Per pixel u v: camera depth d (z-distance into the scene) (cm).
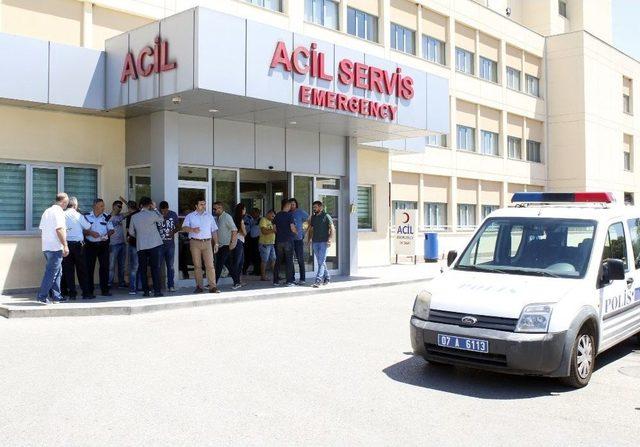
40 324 948
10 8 1259
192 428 495
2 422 506
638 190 4003
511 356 591
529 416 538
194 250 1262
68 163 1329
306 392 600
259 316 1044
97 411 534
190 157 1386
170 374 657
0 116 1228
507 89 3044
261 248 1525
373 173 2095
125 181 1407
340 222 1762
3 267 1227
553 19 3672
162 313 1066
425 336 640
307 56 1312
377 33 2264
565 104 3381
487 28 2894
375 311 1113
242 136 1491
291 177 1627
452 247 2642
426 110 1631
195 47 1131
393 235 2344
